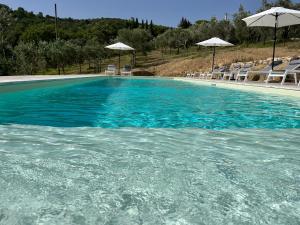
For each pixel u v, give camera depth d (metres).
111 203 1.61
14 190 1.74
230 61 23.08
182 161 2.37
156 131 3.56
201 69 24.41
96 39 49.97
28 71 25.64
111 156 2.46
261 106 5.96
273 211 1.56
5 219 1.42
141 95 8.15
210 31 37.62
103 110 5.31
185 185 1.88
